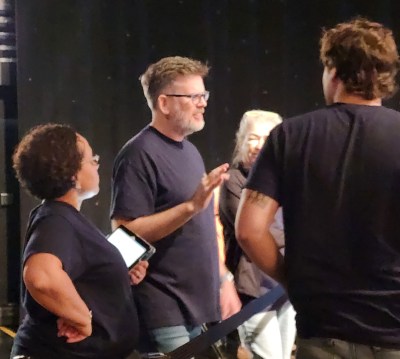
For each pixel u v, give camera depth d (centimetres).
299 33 899
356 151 283
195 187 452
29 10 834
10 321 857
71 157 331
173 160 449
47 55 841
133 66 868
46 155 327
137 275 393
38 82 839
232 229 512
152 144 446
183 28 879
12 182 862
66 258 313
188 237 446
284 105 904
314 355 287
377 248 279
